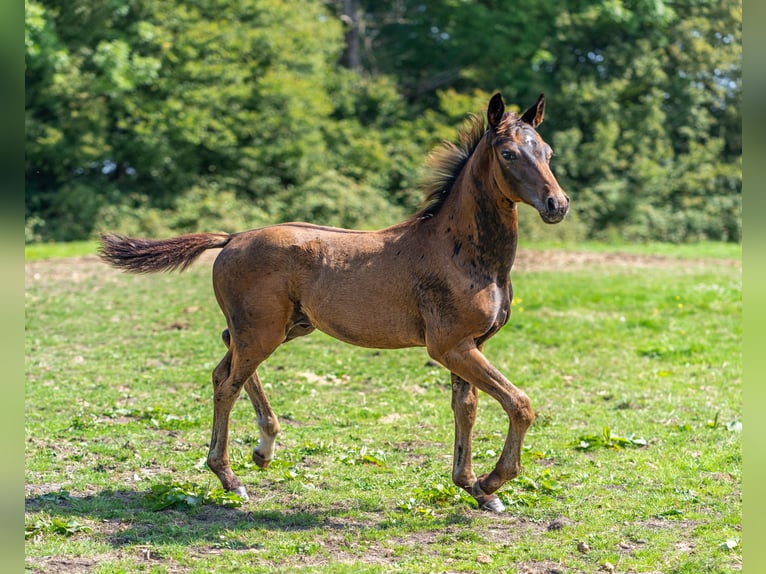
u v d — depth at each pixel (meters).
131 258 6.91
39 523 6.04
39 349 11.98
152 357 11.67
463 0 35.38
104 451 7.81
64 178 29.66
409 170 32.91
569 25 35.25
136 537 5.92
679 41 36.34
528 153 5.93
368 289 6.39
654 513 6.39
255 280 6.57
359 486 7.05
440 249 6.29
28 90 27.64
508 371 11.18
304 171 31.94
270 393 9.98
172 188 30.89
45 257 21.50
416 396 9.98
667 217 33.31
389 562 5.61
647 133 35.28
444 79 38.25
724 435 8.31
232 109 31.17
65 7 27.97
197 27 30.44
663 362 11.67
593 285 17.14
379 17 39.62
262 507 6.59
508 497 6.69
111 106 29.61
